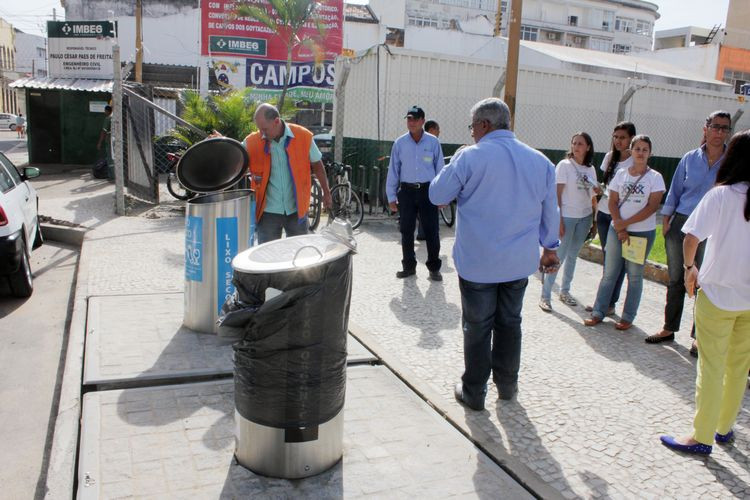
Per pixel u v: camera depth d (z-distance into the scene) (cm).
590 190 595
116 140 1002
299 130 533
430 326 539
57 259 793
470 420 373
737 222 322
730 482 321
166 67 2397
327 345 292
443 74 1176
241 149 499
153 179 1112
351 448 330
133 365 416
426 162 676
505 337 388
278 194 534
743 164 324
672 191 513
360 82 1216
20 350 501
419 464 319
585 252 865
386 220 1088
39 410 403
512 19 768
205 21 1900
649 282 752
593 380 444
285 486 293
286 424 292
